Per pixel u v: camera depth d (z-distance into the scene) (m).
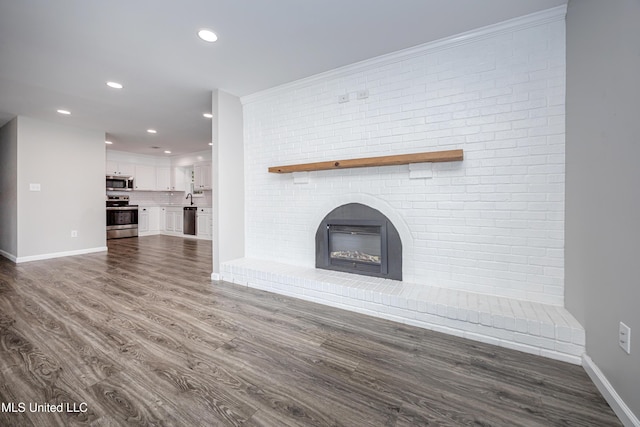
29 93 3.39
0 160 4.87
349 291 2.46
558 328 1.70
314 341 1.93
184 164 7.75
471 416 1.27
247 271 3.12
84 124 4.76
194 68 2.79
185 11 1.95
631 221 1.19
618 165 1.29
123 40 2.30
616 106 1.31
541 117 2.02
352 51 2.50
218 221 3.33
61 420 1.22
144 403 1.33
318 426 1.21
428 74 2.41
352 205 2.81
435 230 2.41
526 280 2.09
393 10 1.96
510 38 2.10
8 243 4.62
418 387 1.47
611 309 1.35
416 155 2.30
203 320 2.26
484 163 2.21
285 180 3.27
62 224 4.80
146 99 3.61
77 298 2.72
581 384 1.48
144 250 5.52
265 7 1.92
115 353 1.75
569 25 1.86
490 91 2.18
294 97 3.16
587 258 1.61
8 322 2.17
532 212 2.06
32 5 1.86
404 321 2.21
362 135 2.74
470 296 2.20
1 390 1.40
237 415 1.27
